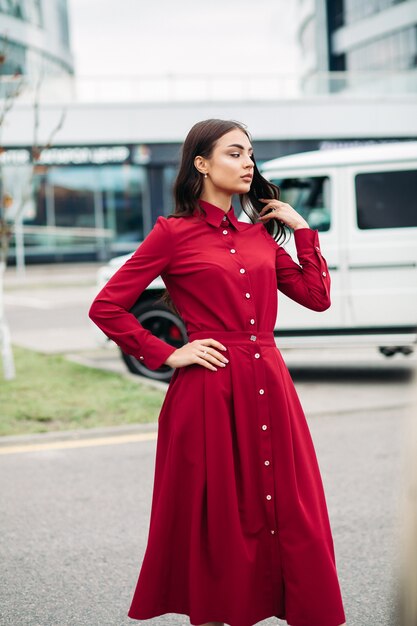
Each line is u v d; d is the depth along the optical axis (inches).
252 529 102.4
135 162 1141.7
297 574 100.7
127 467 226.7
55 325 556.7
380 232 329.1
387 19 1523.1
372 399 308.3
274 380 104.3
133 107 1129.4
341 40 1667.1
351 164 334.0
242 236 109.0
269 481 102.3
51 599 144.1
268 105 1128.2
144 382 335.0
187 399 105.1
